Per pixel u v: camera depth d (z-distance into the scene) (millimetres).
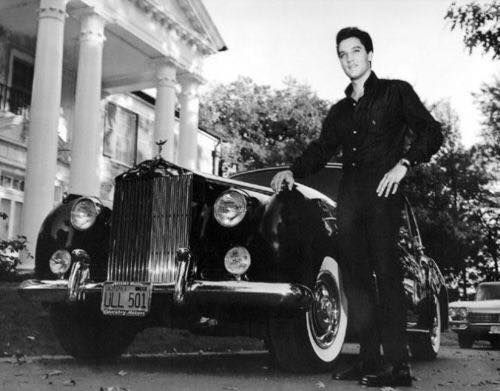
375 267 3166
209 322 3631
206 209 3613
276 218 3412
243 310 3445
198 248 3541
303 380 3418
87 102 12953
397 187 3100
